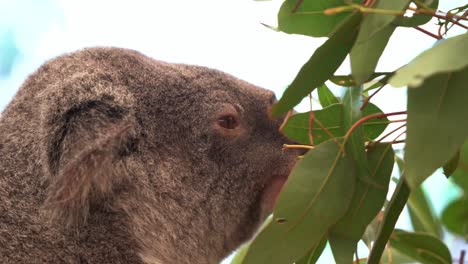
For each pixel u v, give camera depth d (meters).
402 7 1.83
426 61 1.77
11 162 2.04
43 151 2.02
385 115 1.91
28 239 2.02
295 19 1.93
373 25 1.83
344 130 1.95
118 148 2.04
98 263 2.03
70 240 2.03
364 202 1.94
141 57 2.12
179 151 2.09
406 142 1.80
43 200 2.03
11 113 2.07
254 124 2.12
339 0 1.92
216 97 2.11
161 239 2.07
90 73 2.08
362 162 1.92
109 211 2.04
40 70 2.10
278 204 1.92
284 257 1.93
